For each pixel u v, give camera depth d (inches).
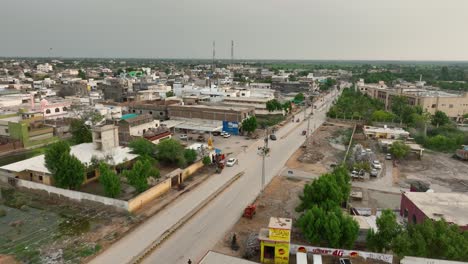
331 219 1369.3
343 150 3191.4
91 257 1366.9
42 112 3779.5
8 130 3228.3
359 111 4862.2
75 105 4507.9
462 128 4163.4
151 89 6309.1
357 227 1368.1
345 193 1771.7
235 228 1633.9
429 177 2463.1
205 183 2228.1
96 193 2001.7
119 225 1643.7
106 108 4165.8
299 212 1728.6
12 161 2765.7
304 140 3575.3
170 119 4175.7
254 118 3668.8
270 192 2098.9
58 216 1744.6
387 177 2443.4
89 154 2374.5
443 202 1659.7
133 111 4387.3
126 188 2086.6
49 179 2094.0
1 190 2075.5
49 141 3284.9
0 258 1359.5
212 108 3949.3
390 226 1336.1
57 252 1405.0
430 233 1269.7
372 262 1337.4
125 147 2669.8
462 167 2723.9
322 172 2511.1
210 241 1509.6
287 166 2645.2
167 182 2079.2
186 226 1644.9
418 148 2970.0
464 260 1251.2
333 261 1347.2
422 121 3978.8
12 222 1670.8
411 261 1270.9
